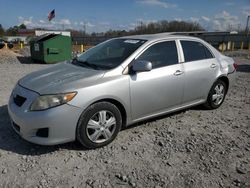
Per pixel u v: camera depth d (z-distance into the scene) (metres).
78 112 3.74
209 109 5.97
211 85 5.65
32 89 3.86
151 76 4.49
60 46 17.22
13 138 4.31
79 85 3.79
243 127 5.07
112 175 3.41
